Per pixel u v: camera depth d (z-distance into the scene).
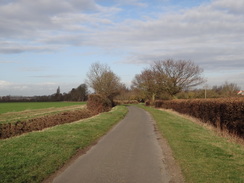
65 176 6.30
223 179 6.03
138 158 8.24
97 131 13.94
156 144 10.80
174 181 6.01
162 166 7.29
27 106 56.34
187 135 12.77
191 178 6.13
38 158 7.32
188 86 52.38
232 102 14.14
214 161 7.60
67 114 26.11
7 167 6.32
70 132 12.20
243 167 6.99
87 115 27.81
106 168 7.04
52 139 10.13
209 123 19.09
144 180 6.07
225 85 57.19
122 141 11.47
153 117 26.34
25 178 5.84
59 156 7.89
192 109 26.62
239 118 13.20
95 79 62.56
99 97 35.72
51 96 111.25
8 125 17.09
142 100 103.19
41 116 24.30
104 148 9.82
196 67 52.25
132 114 31.56
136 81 76.06
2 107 51.12
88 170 6.82
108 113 28.66
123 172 6.69
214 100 18.31
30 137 10.22
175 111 38.50
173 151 9.18
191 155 8.41
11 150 7.98
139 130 15.53
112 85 62.28
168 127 16.42
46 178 6.14
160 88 55.50
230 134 13.91
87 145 10.35
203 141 11.01
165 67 53.22
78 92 113.12
